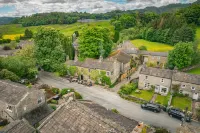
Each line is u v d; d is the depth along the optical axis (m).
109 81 52.19
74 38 104.50
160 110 40.75
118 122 18.47
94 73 54.16
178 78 46.72
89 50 65.81
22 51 58.91
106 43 70.44
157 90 49.59
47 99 42.22
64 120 16.39
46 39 57.94
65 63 60.38
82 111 16.77
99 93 48.25
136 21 137.50
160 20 108.38
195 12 103.25
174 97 46.62
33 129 24.67
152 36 101.06
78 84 53.53
